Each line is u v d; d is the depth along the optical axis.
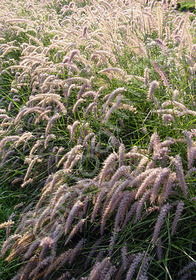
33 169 4.18
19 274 2.74
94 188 2.87
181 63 3.81
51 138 4.06
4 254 3.07
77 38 5.00
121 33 5.60
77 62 5.32
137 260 2.10
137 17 5.17
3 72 6.24
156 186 2.06
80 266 2.71
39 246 2.67
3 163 4.35
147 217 2.61
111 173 2.90
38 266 2.59
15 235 2.91
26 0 10.53
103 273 2.18
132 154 2.68
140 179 2.24
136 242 2.57
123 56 4.62
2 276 2.97
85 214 2.93
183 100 3.44
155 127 2.98
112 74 3.80
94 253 2.69
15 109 5.56
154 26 5.08
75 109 3.60
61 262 2.66
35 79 5.55
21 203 3.68
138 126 3.61
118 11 5.04
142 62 4.19
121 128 3.69
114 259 2.43
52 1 11.13
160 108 3.19
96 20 5.89
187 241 2.35
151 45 4.25
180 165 2.09
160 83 3.74
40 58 5.02
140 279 1.94
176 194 2.43
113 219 2.79
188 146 2.21
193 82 3.55
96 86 4.35
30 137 4.21
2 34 8.62
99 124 3.71
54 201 2.81
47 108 4.32
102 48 4.75
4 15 9.02
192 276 2.18
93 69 4.32
